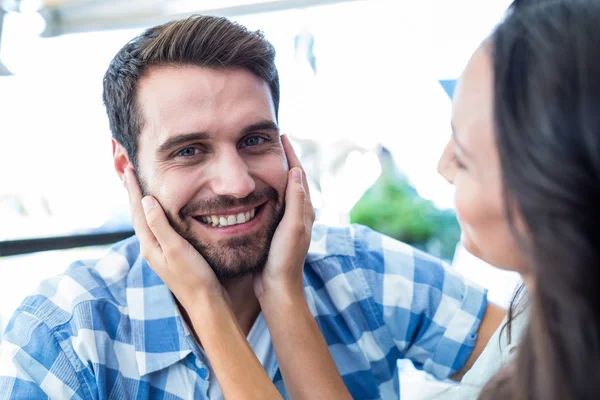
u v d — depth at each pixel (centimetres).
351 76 211
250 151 94
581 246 51
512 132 54
